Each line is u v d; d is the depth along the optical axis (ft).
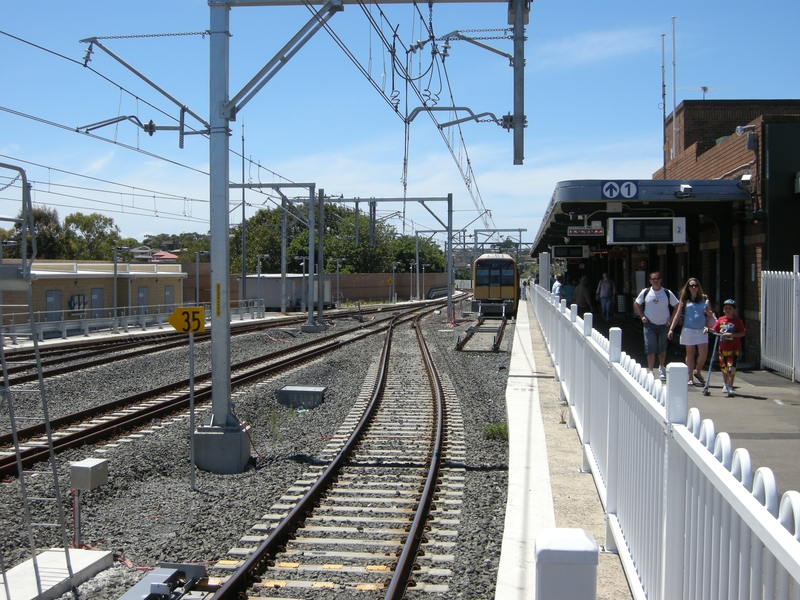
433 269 345.10
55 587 17.47
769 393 35.76
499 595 15.35
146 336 101.09
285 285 179.01
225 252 31.55
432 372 56.34
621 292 96.63
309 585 18.21
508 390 40.55
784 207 43.29
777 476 21.99
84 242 341.62
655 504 12.56
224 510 24.63
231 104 31.19
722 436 9.30
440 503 24.73
